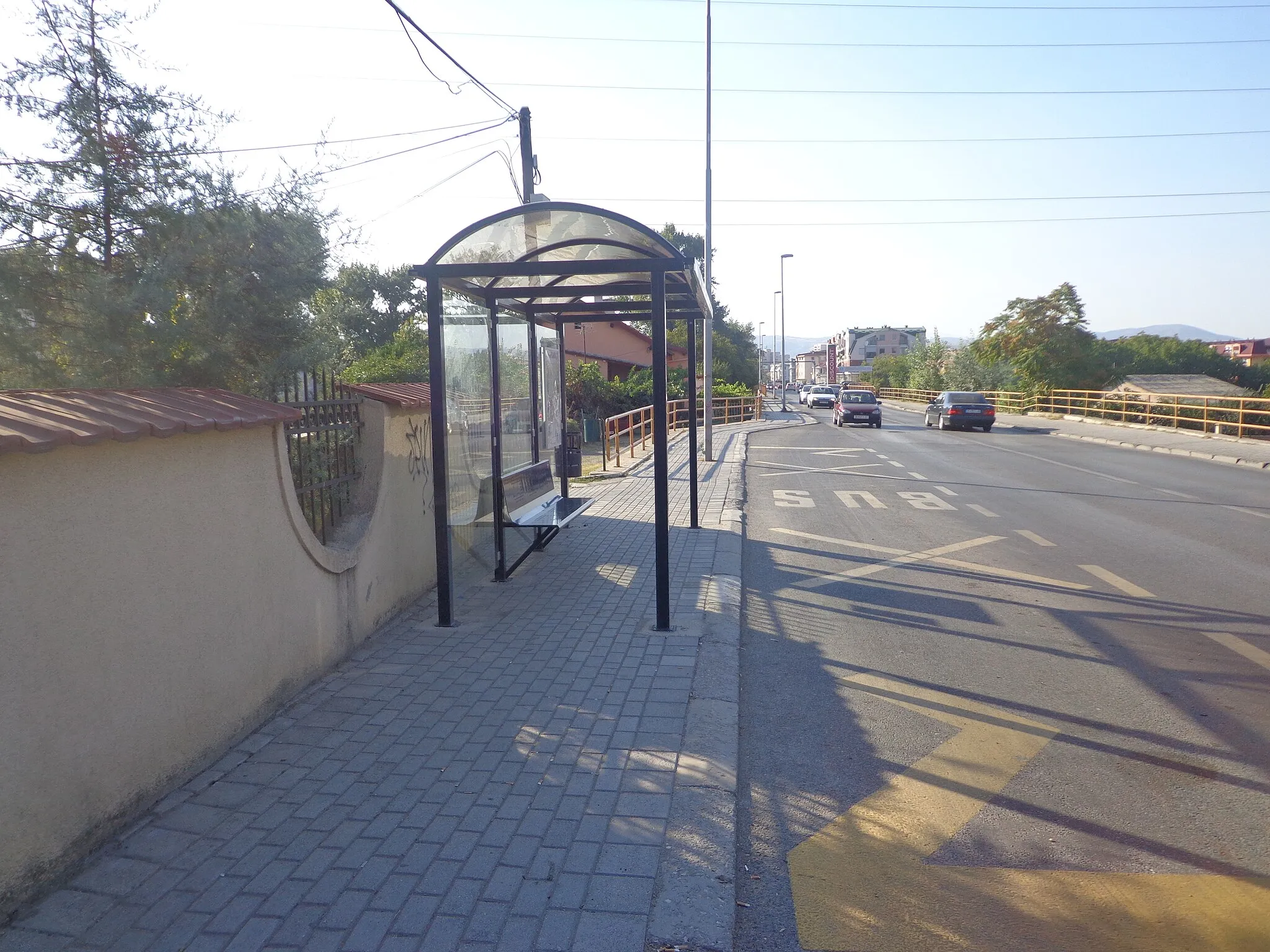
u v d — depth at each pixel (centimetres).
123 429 367
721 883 344
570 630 687
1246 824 398
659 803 406
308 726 496
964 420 3322
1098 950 311
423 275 677
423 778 432
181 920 320
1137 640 674
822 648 662
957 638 685
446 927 315
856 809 414
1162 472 1870
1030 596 812
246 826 385
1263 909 334
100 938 309
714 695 546
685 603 764
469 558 919
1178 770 452
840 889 350
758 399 4375
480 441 838
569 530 1152
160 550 406
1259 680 584
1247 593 812
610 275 864
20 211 546
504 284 859
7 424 329
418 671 589
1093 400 3641
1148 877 356
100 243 589
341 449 659
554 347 1112
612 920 319
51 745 338
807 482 1745
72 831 349
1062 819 404
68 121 555
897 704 546
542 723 501
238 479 474
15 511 321
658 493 679
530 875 348
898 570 932
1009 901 340
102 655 367
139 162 581
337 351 705
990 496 1512
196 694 434
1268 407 2575
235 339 617
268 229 618
